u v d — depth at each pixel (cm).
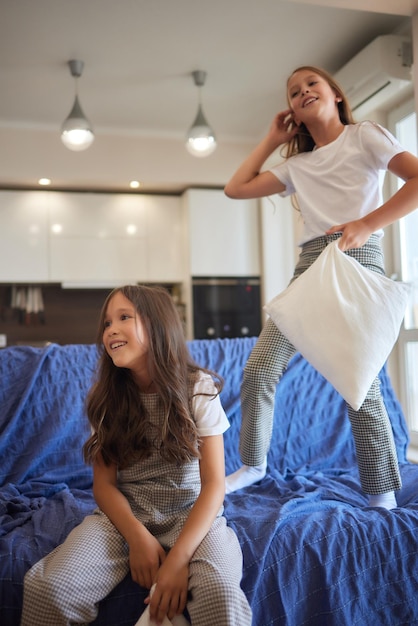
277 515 135
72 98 408
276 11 305
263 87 399
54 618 100
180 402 127
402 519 140
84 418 186
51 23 310
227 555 111
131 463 129
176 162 479
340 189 157
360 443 152
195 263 487
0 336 515
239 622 99
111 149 467
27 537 128
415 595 133
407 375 344
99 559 110
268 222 495
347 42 341
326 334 140
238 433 195
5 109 424
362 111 370
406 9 245
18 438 179
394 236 354
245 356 209
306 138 182
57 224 485
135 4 295
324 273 144
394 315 141
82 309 539
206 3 296
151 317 132
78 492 165
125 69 366
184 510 126
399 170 148
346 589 128
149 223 505
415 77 256
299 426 200
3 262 472
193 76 378
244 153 493
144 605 113
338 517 137
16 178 450
